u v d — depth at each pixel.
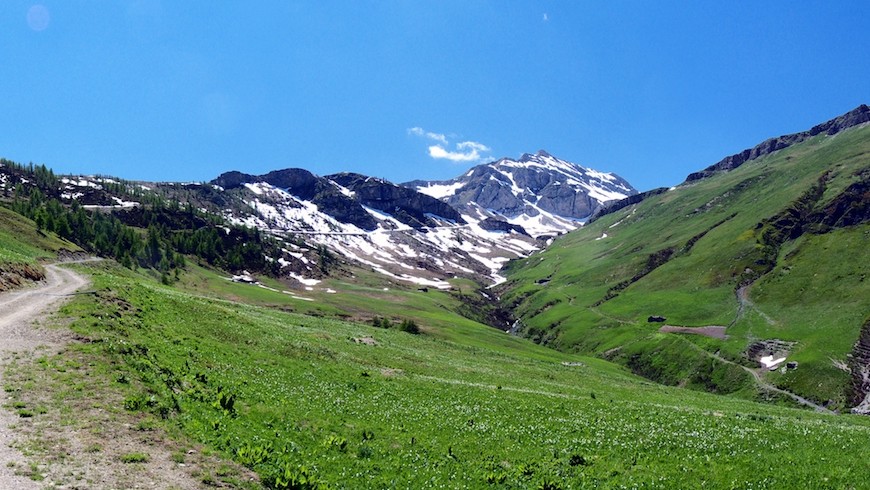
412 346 78.00
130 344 31.38
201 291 161.75
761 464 26.22
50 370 25.55
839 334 140.88
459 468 25.27
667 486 24.34
